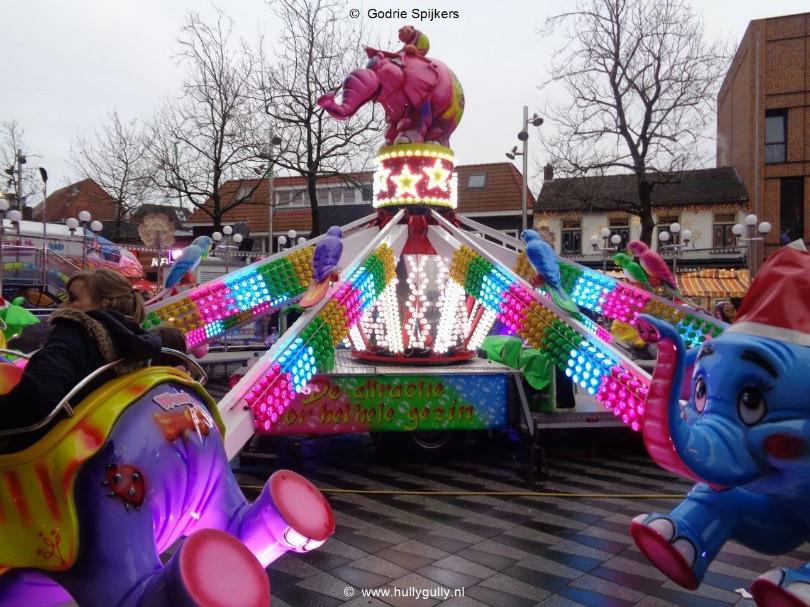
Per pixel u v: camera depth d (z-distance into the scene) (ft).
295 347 16.01
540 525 18.33
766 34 84.43
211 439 9.14
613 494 21.29
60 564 7.69
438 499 20.76
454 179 27.45
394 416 23.76
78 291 8.91
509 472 24.06
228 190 104.42
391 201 26.58
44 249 50.47
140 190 90.27
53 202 119.24
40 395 7.60
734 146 97.19
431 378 23.94
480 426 24.14
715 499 11.07
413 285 26.22
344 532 17.69
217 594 6.91
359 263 20.53
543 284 20.06
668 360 9.00
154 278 74.95
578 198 75.41
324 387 23.45
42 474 7.75
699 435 9.43
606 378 16.85
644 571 15.19
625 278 30.48
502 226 95.45
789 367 9.68
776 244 83.92
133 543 7.62
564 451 27.55
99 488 7.68
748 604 13.55
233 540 7.62
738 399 9.89
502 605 13.44
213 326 22.34
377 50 26.45
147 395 8.43
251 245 76.54
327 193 102.32
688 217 88.17
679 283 77.87
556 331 18.37
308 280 22.97
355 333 26.99
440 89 26.63
